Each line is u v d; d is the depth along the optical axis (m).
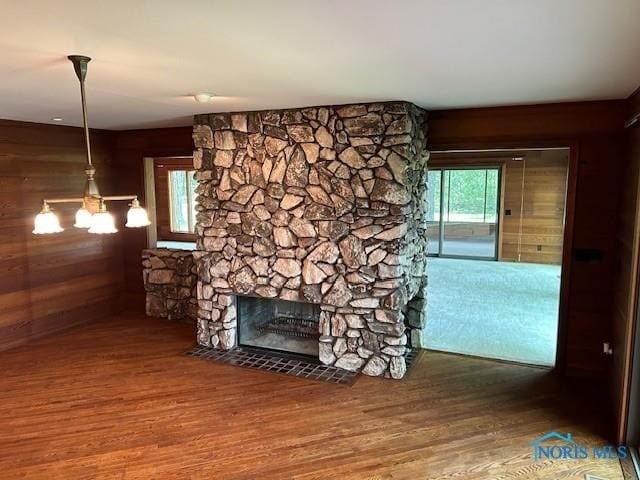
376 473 2.81
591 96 3.65
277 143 4.28
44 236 5.26
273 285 4.47
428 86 3.21
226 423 3.38
